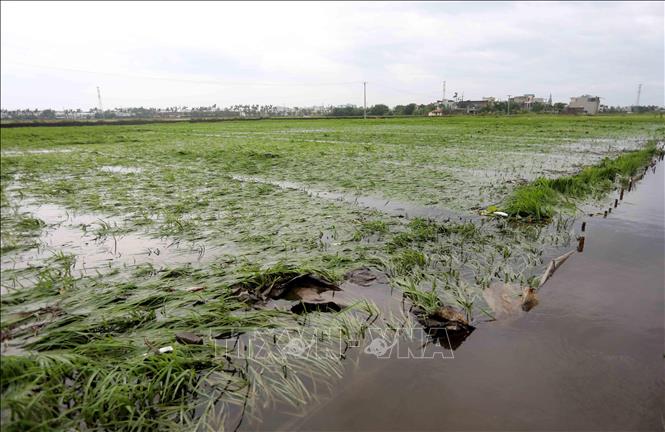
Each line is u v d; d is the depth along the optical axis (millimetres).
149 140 27984
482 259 5250
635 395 2754
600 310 3898
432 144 22234
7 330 3463
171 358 2992
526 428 2484
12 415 2389
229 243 5953
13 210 8320
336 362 3137
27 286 4586
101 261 5363
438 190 9781
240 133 35688
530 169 12992
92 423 2496
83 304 3998
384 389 2842
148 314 3740
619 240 5996
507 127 40781
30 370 2719
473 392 2803
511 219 7180
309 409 2664
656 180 11258
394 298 4191
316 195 9375
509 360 3156
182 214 7648
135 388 2695
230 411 2664
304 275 4461
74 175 12875
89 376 2807
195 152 18609
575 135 28391
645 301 4078
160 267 5070
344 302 4066
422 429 2484
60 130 44250
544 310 3910
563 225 6770
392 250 5531
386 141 24719
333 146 21281
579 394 2770
